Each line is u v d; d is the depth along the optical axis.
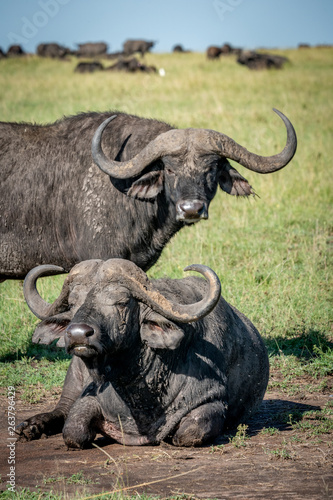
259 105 78.94
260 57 133.50
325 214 41.84
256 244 36.41
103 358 15.19
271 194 44.22
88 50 189.75
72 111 72.56
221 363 18.58
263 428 18.50
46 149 24.75
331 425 18.45
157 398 17.22
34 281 17.06
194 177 22.02
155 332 16.14
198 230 38.34
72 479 15.05
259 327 27.42
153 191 22.72
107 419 17.66
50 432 18.64
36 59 154.75
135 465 15.97
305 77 110.88
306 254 34.88
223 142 22.41
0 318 29.11
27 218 24.39
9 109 76.94
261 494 14.01
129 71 122.69
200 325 18.41
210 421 17.27
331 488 14.20
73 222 24.12
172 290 18.80
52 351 27.23
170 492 14.23
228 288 30.17
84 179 24.03
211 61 144.50
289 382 23.20
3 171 24.56
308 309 28.81
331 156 53.44
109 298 15.32
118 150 23.91
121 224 23.62
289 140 23.31
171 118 65.50
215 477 14.99
